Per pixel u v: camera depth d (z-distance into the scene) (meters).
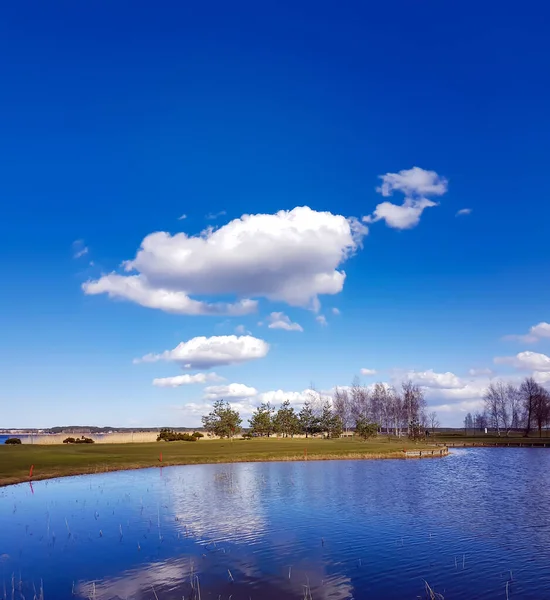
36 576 19.03
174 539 24.73
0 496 38.69
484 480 49.72
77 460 62.34
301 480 49.06
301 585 18.06
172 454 75.31
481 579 18.83
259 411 145.88
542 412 156.50
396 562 20.94
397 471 58.59
